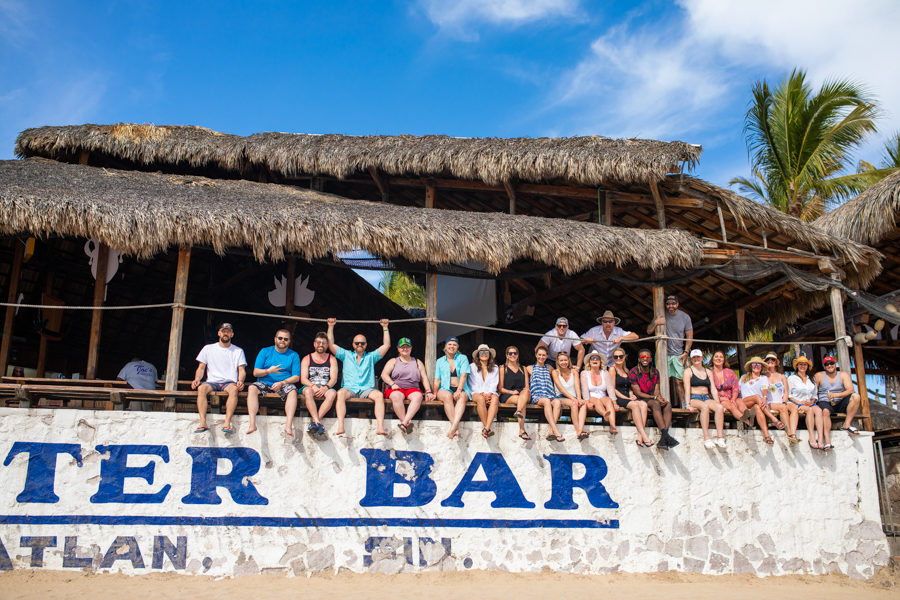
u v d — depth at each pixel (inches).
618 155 445.7
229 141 484.1
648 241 410.9
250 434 347.9
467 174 467.2
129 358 606.9
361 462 355.3
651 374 392.2
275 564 337.1
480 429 370.6
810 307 488.1
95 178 398.6
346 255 382.0
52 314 468.4
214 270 525.0
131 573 325.4
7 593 297.3
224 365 358.0
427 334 387.2
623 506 375.2
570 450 377.1
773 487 391.2
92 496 330.0
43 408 336.8
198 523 335.6
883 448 475.2
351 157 475.8
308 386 350.9
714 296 524.4
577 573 362.6
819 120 769.6
